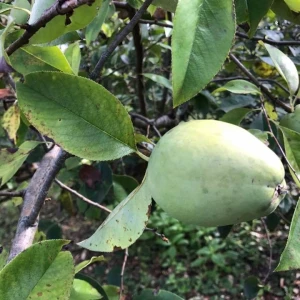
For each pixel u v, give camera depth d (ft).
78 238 3.14
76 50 0.86
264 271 2.90
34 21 0.56
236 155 0.52
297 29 1.68
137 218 0.58
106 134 0.60
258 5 0.64
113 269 1.78
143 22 1.19
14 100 1.04
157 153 0.57
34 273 0.54
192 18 0.46
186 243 3.25
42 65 0.70
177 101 0.48
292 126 0.85
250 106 1.55
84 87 0.58
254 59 1.65
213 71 0.47
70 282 0.55
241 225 3.26
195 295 2.90
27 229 0.78
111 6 1.04
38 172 0.95
